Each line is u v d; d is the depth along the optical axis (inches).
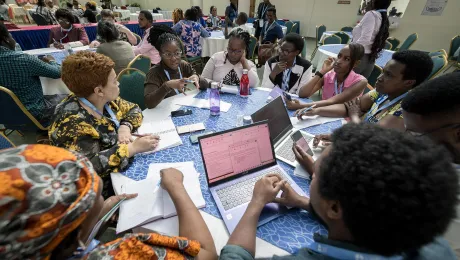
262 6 228.7
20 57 63.6
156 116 54.4
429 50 193.6
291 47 76.5
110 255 17.4
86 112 39.5
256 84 79.5
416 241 12.9
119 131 46.5
